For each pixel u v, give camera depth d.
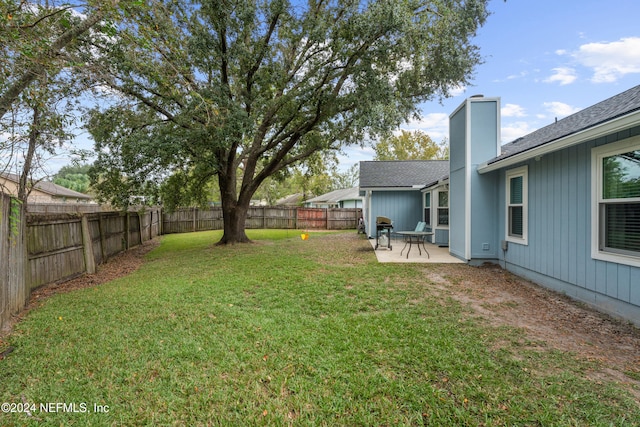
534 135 7.75
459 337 3.17
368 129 8.44
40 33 3.68
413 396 2.21
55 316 3.88
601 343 3.07
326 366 2.60
